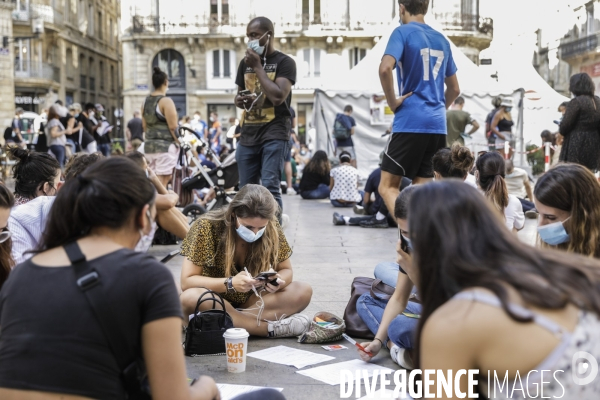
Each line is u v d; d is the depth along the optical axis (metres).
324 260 7.04
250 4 41.06
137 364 2.04
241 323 4.31
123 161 2.14
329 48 41.50
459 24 40.09
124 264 2.01
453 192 1.83
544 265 1.76
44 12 39.28
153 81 8.86
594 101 8.03
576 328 1.65
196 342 3.98
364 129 16.23
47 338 1.94
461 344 1.69
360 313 4.36
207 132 23.67
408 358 3.72
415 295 4.20
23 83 38.22
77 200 2.07
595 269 1.81
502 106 14.87
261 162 7.09
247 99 6.79
